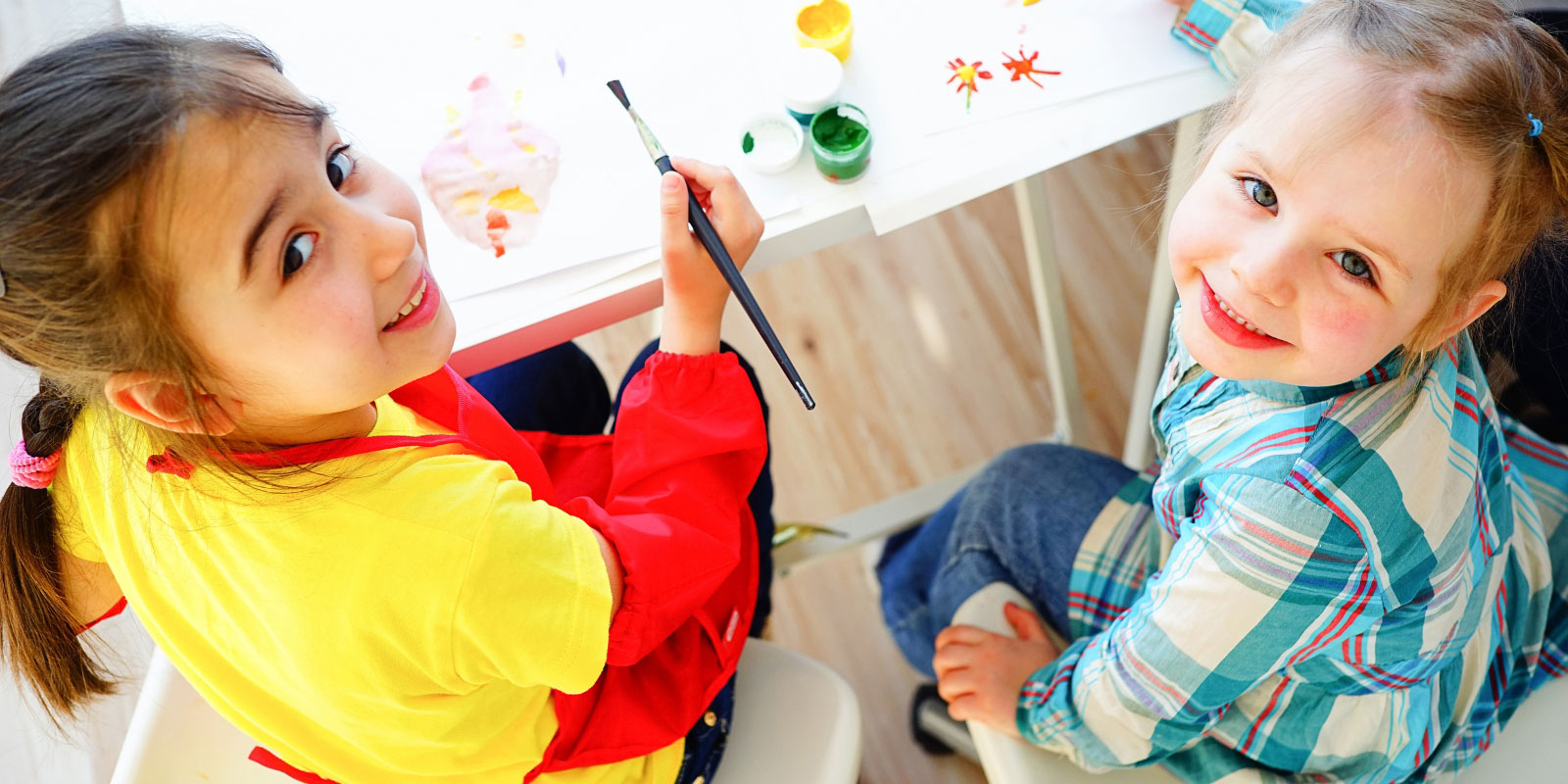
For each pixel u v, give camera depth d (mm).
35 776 1070
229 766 759
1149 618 748
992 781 857
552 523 645
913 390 1576
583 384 1041
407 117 815
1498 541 782
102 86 478
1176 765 839
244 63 537
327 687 614
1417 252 585
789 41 833
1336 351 625
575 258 768
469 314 758
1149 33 819
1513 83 566
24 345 522
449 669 617
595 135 804
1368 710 786
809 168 794
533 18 851
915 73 818
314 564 588
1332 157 587
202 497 597
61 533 666
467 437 733
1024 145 788
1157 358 1208
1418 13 597
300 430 618
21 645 681
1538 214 614
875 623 1455
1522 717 839
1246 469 697
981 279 1637
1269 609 691
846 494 1527
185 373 530
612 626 692
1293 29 653
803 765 845
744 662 896
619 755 756
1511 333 903
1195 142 854
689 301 772
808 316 1621
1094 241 1646
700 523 773
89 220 476
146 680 768
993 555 1002
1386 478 665
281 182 519
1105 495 983
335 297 548
